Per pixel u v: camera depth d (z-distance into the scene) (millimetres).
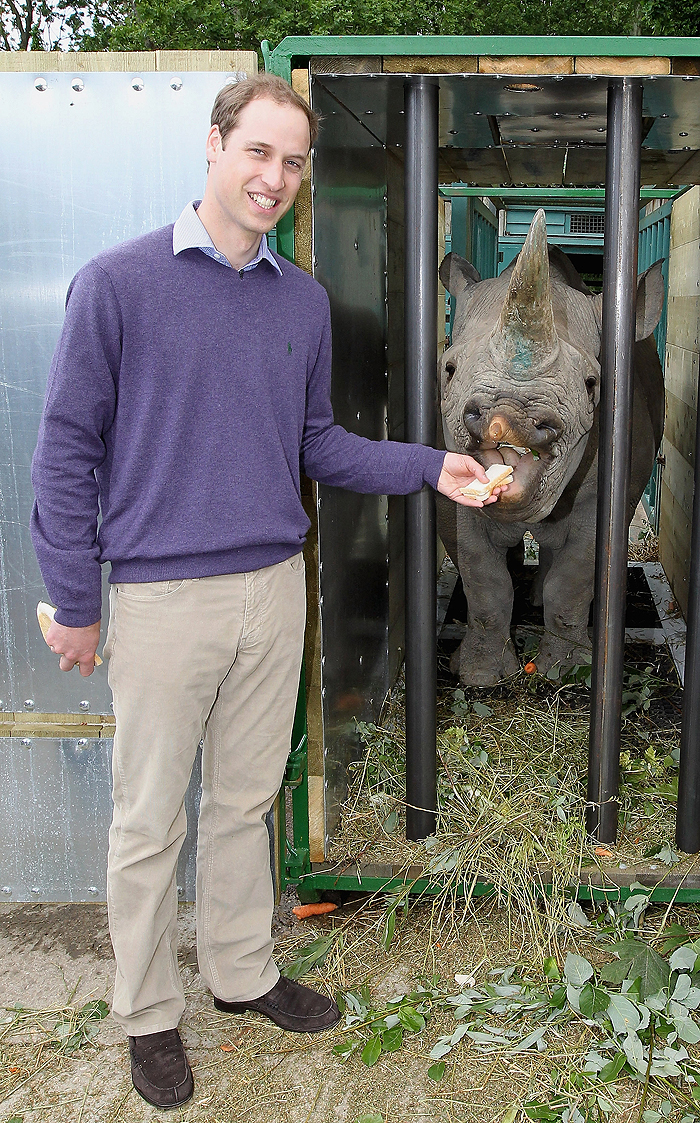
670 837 2836
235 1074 2266
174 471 1963
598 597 2639
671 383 5348
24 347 2592
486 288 3174
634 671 4059
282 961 2625
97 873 2912
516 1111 2127
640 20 12141
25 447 2631
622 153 2416
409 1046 2332
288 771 2656
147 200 2504
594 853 2773
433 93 2475
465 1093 2191
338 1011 2404
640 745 3424
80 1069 2303
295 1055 2314
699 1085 2160
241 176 1863
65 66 2461
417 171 2500
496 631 3799
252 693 2180
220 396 1964
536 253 2264
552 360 2465
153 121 2461
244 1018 2428
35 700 2795
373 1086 2223
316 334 2184
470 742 3361
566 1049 2289
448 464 2375
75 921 2873
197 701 2072
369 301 3238
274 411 2072
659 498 5777
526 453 2598
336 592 2869
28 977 2621
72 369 1881
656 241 6031
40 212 2535
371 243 3256
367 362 3221
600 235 7578
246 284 1999
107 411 1959
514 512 2652
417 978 2553
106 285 1860
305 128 1905
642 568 5457
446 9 12570
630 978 2387
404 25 12461
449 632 4520
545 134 3354
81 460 1946
